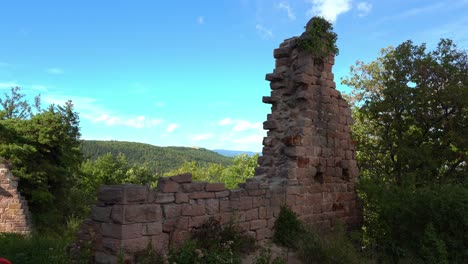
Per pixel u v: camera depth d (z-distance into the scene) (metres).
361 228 12.66
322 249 9.09
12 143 23.14
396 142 14.66
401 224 10.09
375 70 23.78
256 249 9.18
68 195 27.42
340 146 12.68
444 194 9.64
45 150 24.31
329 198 12.09
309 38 11.49
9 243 10.77
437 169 14.04
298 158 11.08
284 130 11.66
